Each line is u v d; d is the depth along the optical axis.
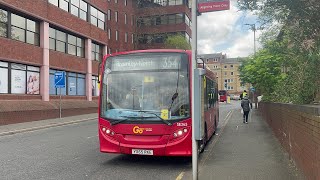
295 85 12.70
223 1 6.89
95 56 41.47
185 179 8.19
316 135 5.85
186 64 9.78
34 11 28.17
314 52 8.30
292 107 9.13
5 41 25.02
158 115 9.46
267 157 10.20
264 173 8.16
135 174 8.78
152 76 9.79
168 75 9.74
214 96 16.27
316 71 9.71
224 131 17.73
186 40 63.56
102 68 10.22
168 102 9.55
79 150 12.54
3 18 25.28
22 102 26.03
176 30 67.06
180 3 67.06
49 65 30.69
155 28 67.56
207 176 8.01
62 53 33.25
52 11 31.06
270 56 25.08
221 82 146.75
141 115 9.52
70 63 34.72
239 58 37.66
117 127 9.65
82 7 37.50
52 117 29.25
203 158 10.60
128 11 65.50
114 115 9.74
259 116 29.11
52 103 30.14
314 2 7.06
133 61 10.00
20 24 27.22
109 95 9.95
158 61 9.87
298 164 8.10
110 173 8.86
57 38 32.91
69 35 35.28
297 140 8.25
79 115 33.59
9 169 9.24
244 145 12.68
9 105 24.25
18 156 11.30
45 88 29.55
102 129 9.86
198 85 7.11
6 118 23.47
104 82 10.09
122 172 8.99
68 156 11.30
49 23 30.75
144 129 9.45
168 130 9.38
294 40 8.69
